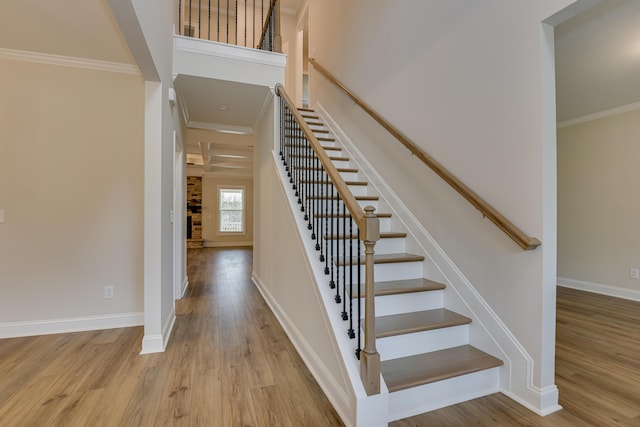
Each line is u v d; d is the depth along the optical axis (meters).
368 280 1.54
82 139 2.93
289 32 6.89
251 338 2.72
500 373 1.94
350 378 1.59
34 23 2.31
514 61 1.89
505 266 1.95
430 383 1.75
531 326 1.80
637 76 3.20
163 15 2.58
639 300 3.86
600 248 4.25
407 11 2.93
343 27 4.29
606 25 2.39
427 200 2.62
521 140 1.85
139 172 3.05
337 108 4.40
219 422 1.64
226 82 3.29
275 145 3.40
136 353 2.43
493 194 2.04
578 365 2.24
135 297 3.05
